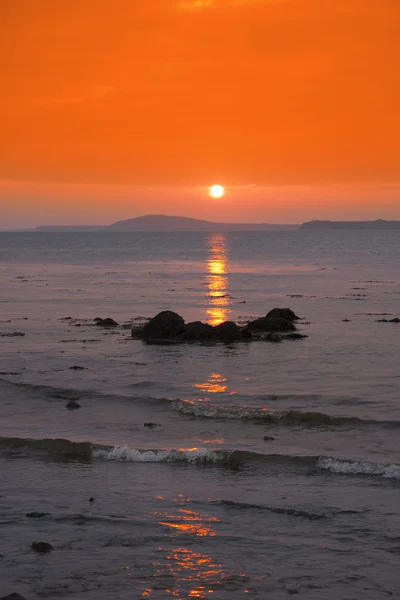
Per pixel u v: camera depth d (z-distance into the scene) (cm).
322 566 1034
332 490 1377
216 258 12088
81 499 1345
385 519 1216
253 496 1352
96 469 1538
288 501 1320
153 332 3438
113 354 3011
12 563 1048
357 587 966
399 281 6806
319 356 2919
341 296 5394
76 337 3488
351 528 1177
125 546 1112
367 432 1800
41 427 1891
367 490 1372
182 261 11131
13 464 1578
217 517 1241
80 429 1870
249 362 2802
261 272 8250
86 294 5638
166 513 1262
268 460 1568
